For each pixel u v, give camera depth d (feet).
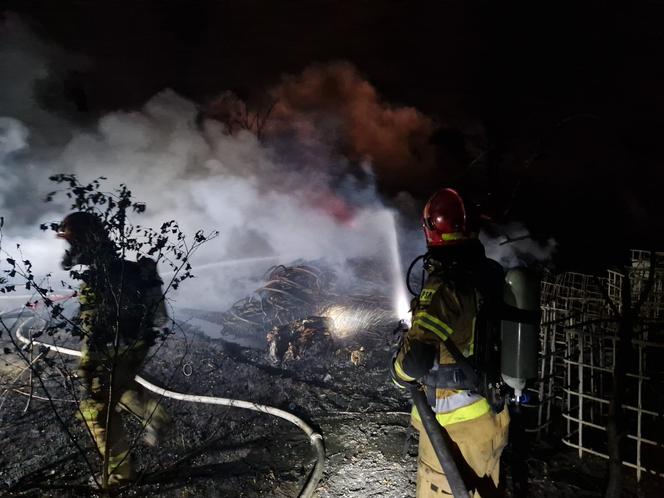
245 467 11.69
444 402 7.60
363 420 13.34
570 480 10.89
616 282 13.53
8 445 12.46
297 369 16.57
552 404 13.41
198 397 14.17
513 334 7.13
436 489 7.76
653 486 10.59
